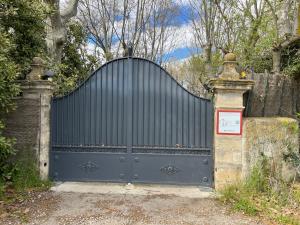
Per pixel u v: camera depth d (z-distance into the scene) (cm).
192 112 628
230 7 1306
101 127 645
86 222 465
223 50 1195
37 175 624
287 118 616
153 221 471
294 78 670
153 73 636
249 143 591
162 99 634
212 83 595
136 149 638
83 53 1515
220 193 580
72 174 649
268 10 1121
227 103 589
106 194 580
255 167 588
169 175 630
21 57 732
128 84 639
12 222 461
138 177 636
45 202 538
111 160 644
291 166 605
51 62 888
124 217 484
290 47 807
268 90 631
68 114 652
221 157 593
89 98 648
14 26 720
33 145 630
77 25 1519
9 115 633
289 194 548
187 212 505
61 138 652
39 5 756
